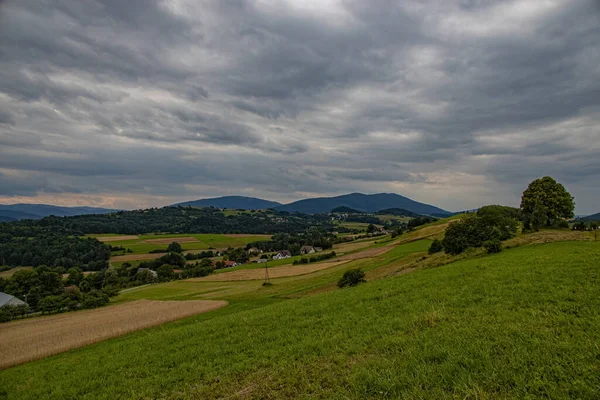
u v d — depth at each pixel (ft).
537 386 24.50
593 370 25.32
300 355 41.39
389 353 36.35
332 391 30.01
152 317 151.33
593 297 43.37
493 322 39.73
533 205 202.08
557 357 27.99
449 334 37.83
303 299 96.53
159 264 450.71
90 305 227.20
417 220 483.92
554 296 46.34
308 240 548.31
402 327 44.86
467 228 167.43
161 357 53.42
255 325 64.95
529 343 31.78
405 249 273.13
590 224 167.22
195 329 72.02
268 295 182.91
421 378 28.37
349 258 313.94
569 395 23.13
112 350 70.18
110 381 45.78
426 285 73.67
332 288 158.20
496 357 29.86
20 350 113.50
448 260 140.67
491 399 23.84
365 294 77.25
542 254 90.02
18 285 288.51
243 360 43.70
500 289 55.72
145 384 41.81
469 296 55.06
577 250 88.17
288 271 302.86
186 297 226.17
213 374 40.73
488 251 131.34
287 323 61.67
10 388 55.72
